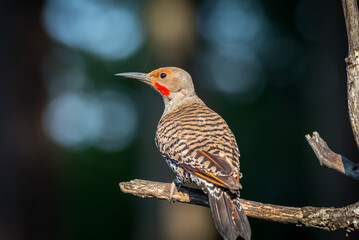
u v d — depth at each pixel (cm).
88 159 2688
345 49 1595
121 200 2523
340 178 1548
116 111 2958
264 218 676
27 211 1384
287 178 2638
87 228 2448
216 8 2936
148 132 1580
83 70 2942
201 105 896
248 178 2644
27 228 1380
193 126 745
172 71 935
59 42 2683
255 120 2845
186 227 1494
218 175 631
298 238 2212
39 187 1416
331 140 1614
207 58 2672
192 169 666
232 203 618
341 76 1594
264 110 2902
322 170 1734
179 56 1555
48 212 1435
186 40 1559
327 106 1702
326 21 1769
